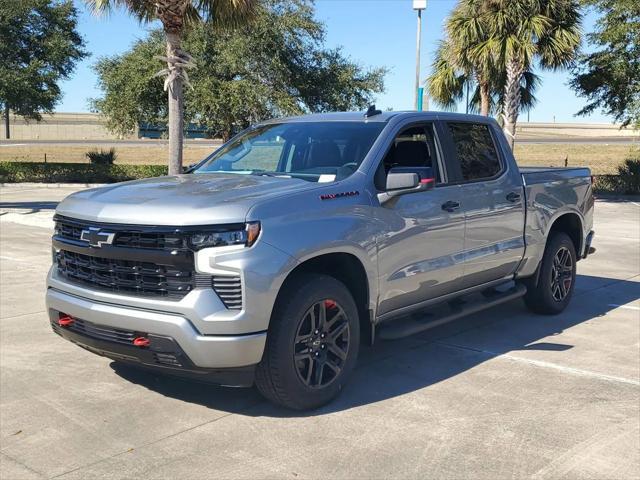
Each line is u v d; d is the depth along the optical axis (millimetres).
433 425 4293
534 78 22578
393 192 4898
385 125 5246
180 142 12570
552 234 7059
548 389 4961
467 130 6031
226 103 25391
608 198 23891
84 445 3992
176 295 4020
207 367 3992
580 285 8828
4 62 28250
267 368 4211
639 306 7652
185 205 4117
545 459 3836
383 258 4828
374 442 4039
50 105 29281
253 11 12820
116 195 4504
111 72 27375
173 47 12258
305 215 4316
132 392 4836
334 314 4527
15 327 6504
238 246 3982
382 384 5035
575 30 19938
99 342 4293
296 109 26016
